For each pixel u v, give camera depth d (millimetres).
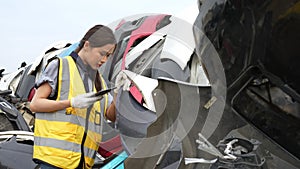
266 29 2338
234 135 2734
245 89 2533
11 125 5613
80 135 3711
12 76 7293
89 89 3629
